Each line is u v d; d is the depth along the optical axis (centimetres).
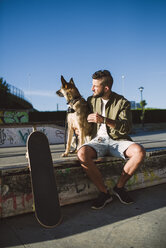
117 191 258
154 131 2238
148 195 288
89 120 247
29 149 215
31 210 230
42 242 175
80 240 178
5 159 382
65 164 248
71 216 226
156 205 253
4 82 2602
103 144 271
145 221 211
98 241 175
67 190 251
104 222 210
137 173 312
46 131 1057
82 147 253
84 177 266
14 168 219
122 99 270
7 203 217
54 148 659
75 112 303
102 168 278
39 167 216
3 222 212
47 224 200
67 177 252
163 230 192
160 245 167
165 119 2988
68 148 308
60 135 1098
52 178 222
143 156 243
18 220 216
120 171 297
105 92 268
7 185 216
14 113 1532
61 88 322
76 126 311
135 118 2788
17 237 183
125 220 213
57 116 2439
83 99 316
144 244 169
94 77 268
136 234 186
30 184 231
